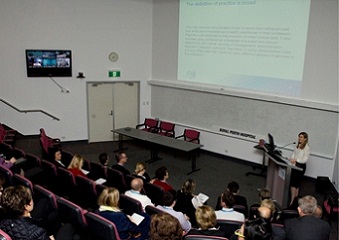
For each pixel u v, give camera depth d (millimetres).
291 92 7539
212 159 8961
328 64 6910
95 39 9695
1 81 9070
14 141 9180
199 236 3107
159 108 10336
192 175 7824
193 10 8898
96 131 10312
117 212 3629
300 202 3344
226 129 8820
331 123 7082
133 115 10562
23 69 9227
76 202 5344
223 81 8672
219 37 8516
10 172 4906
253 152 8430
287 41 7395
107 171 5867
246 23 7953
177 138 9281
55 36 9312
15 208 2605
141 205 4188
